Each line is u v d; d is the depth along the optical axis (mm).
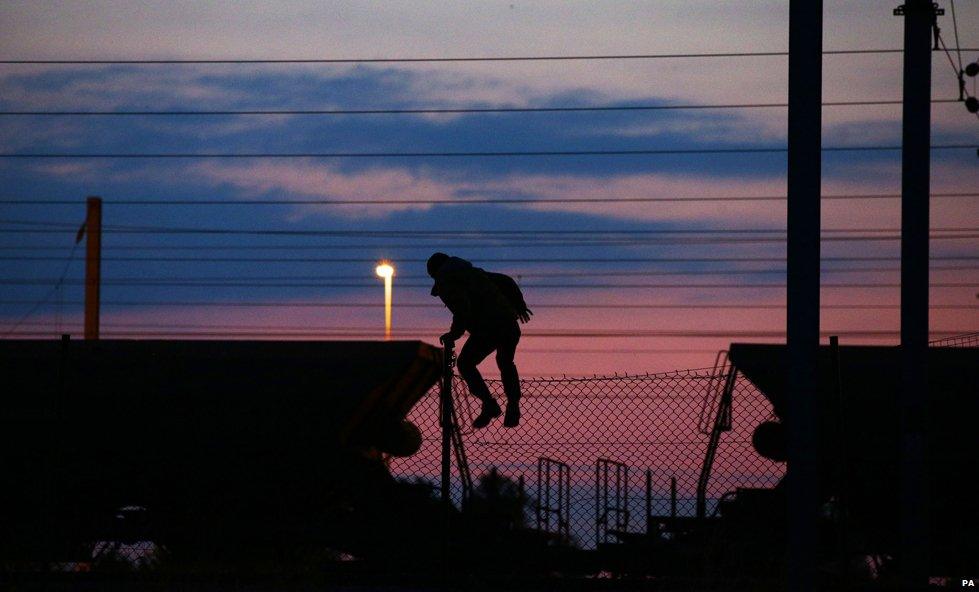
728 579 44594
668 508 52594
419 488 54125
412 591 44781
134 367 57125
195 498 56156
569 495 52875
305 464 56031
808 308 34281
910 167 47000
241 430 56312
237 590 43562
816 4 35000
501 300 40781
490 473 52312
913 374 45812
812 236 34469
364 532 54406
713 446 52844
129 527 56000
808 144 34656
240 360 56844
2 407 56938
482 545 50875
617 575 49781
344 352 56469
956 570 52500
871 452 53531
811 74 34844
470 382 40781
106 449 56594
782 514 51469
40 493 54219
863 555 53125
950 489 53625
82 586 44094
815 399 34062
